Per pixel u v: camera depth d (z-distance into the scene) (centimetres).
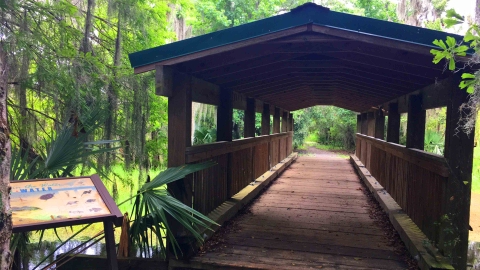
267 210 489
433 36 239
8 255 153
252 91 562
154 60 286
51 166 284
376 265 306
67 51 353
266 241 364
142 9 487
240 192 523
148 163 515
